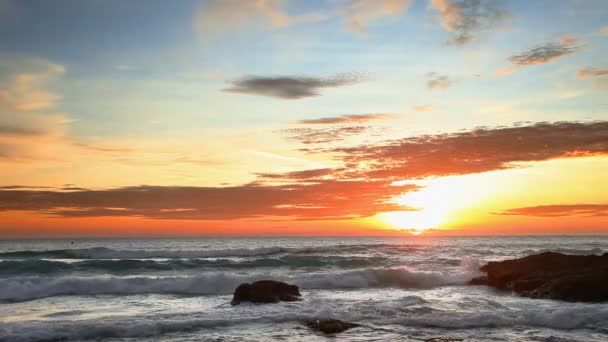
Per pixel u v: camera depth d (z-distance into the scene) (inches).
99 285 869.2
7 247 3213.6
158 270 1143.6
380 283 993.5
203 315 631.8
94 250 1583.4
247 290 746.8
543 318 607.2
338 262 1275.8
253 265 1227.2
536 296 826.2
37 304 743.1
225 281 911.0
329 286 964.0
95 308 708.7
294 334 542.0
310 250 1828.2
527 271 959.6
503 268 1024.9
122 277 919.0
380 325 587.8
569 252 1929.1
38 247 3171.8
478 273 1048.8
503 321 598.9
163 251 1596.9
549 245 2967.5
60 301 772.6
